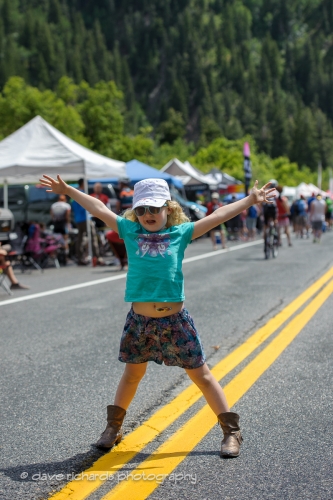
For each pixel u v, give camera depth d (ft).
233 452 11.89
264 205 54.85
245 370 18.10
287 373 17.74
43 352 20.86
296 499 10.14
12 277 37.70
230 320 25.94
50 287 38.45
